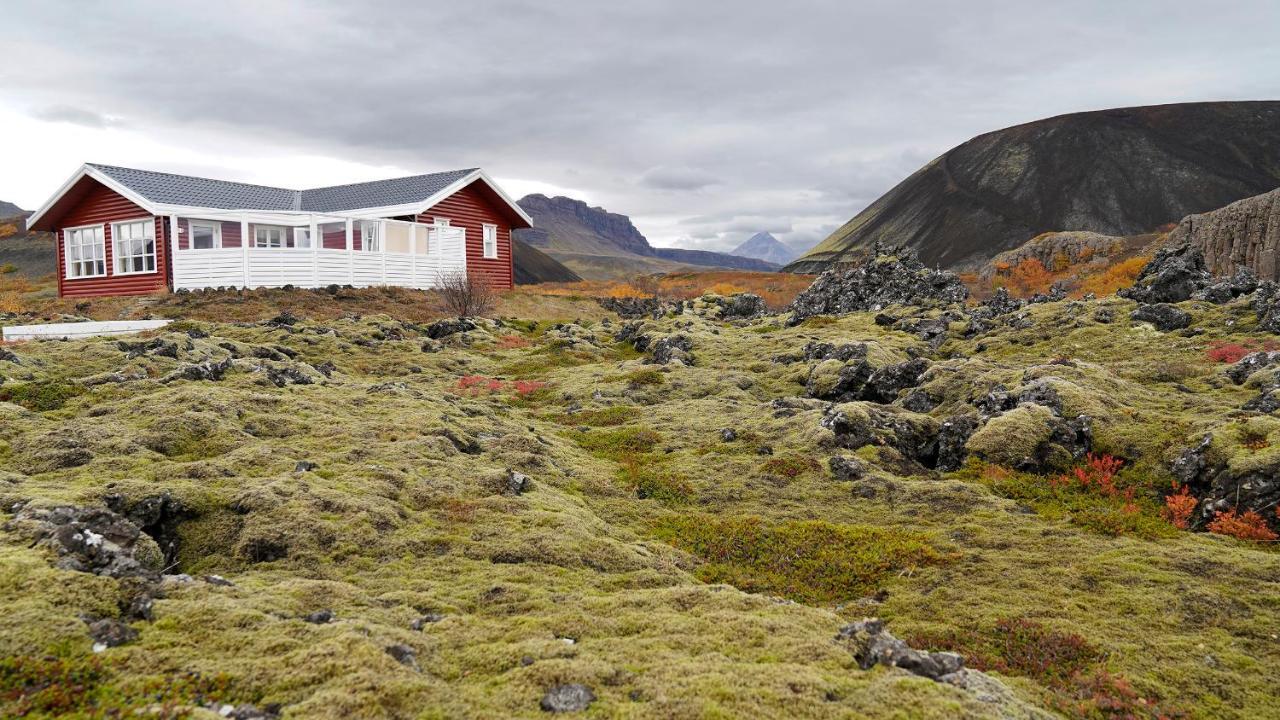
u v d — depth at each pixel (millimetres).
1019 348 30844
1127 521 13109
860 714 5625
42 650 5504
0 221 111375
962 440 17531
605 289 86438
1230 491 13328
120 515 9453
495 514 11695
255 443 13648
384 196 53094
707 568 11391
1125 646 8719
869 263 49375
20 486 10016
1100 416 17281
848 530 12938
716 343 35125
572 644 6816
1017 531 12883
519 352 34812
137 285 43594
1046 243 122188
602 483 15352
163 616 6406
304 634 6406
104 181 42250
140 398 15164
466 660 6523
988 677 6691
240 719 5035
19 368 17047
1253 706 7543
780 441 18547
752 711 5570
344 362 28859
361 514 10648
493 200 56562
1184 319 29828
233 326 32281
